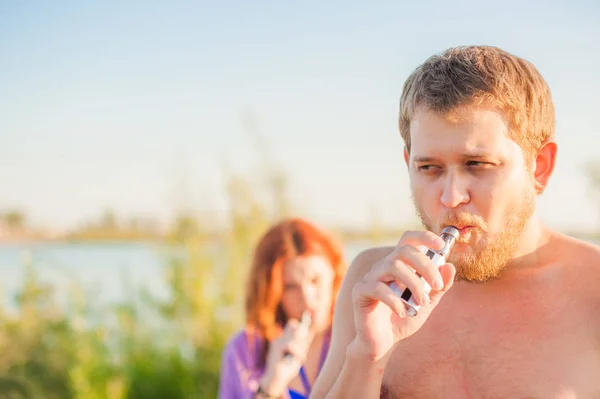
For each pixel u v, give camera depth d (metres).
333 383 1.63
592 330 1.41
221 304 4.66
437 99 1.37
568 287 1.46
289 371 2.70
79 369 4.64
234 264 4.58
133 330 4.81
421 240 1.36
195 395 4.50
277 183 4.70
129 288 4.88
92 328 4.92
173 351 4.68
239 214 4.67
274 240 2.89
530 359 1.43
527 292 1.49
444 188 1.37
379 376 1.44
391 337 1.44
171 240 4.81
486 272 1.39
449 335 1.53
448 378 1.50
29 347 4.98
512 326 1.47
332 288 2.87
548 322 1.44
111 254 5.83
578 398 1.36
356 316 1.43
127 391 4.59
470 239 1.37
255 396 2.70
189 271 4.68
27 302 5.12
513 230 1.38
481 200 1.35
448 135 1.36
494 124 1.35
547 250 1.51
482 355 1.48
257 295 2.92
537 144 1.44
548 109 1.49
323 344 2.80
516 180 1.37
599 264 1.47
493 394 1.44
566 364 1.40
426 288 1.33
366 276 1.41
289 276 2.83
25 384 4.87
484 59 1.41
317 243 2.86
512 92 1.37
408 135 1.52
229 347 3.03
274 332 2.91
